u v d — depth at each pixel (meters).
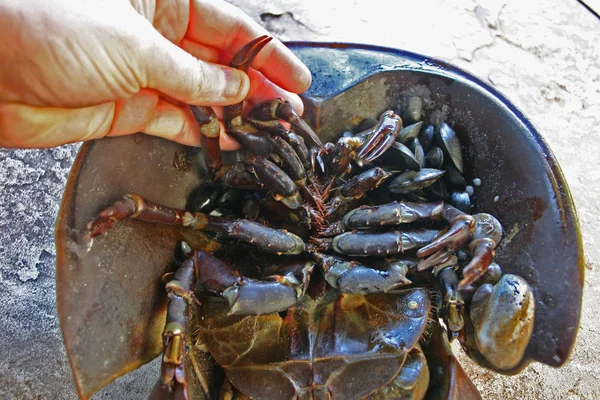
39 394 0.30
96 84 0.21
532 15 0.50
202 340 0.24
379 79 0.27
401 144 0.26
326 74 0.28
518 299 0.23
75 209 0.21
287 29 0.48
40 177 0.36
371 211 0.25
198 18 0.26
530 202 0.24
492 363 0.25
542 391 0.31
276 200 0.26
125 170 0.23
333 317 0.25
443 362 0.25
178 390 0.22
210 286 0.24
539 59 0.47
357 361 0.23
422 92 0.27
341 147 0.26
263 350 0.24
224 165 0.26
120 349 0.23
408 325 0.24
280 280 0.23
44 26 0.19
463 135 0.27
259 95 0.28
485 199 0.26
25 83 0.20
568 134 0.43
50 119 0.22
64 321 0.20
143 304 0.24
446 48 0.47
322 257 0.25
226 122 0.26
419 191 0.27
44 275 0.33
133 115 0.23
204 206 0.26
